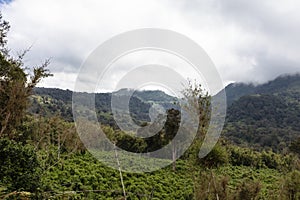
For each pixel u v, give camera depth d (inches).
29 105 522.0
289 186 445.7
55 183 462.0
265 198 486.9
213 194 394.0
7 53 589.0
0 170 315.9
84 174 573.0
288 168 698.8
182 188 555.5
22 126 541.3
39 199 332.8
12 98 479.8
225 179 408.8
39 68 523.5
